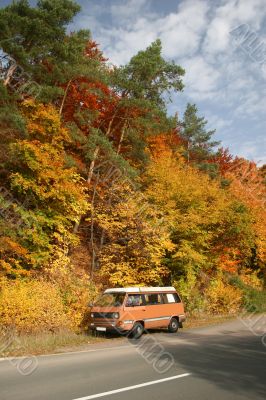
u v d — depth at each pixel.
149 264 21.55
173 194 23.75
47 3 19.66
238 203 28.64
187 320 23.41
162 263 23.67
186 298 24.41
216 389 7.40
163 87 24.95
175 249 23.73
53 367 9.57
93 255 21.86
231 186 37.53
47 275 18.44
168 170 25.02
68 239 20.38
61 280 18.38
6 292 15.07
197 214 23.95
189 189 24.27
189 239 24.09
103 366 9.70
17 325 14.49
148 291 17.39
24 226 18.12
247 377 8.41
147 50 24.61
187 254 23.05
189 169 28.83
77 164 21.23
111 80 23.70
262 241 35.09
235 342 14.36
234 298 28.73
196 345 13.54
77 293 18.11
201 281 27.72
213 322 23.23
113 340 15.45
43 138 19.00
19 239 17.28
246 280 36.56
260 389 7.42
